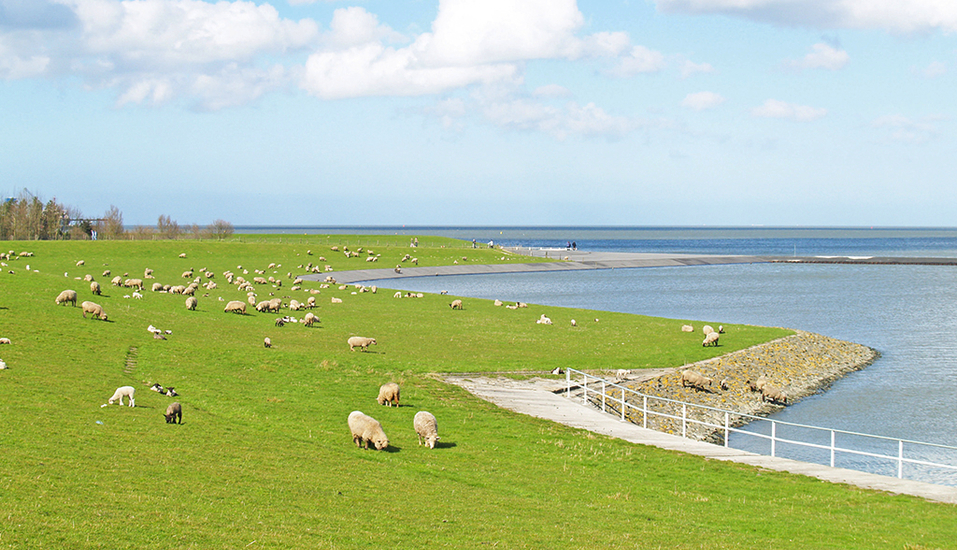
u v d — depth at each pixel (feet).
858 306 352.90
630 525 73.31
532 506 78.18
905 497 87.10
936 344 248.11
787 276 538.88
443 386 146.51
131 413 100.48
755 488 90.33
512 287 434.71
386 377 148.97
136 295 238.68
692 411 156.76
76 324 161.38
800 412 163.84
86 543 54.70
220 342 170.81
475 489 83.51
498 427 117.50
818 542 69.72
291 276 384.68
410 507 73.92
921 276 538.47
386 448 98.27
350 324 231.09
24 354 126.82
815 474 98.02
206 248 491.72
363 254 546.67
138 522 60.70
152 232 640.17
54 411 94.94
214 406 113.39
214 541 58.59
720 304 359.05
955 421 155.94
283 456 88.84
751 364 193.67
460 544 63.93
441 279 477.36
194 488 72.38
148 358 141.69
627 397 156.46
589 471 95.86
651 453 106.73
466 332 225.35
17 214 540.52
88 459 77.20
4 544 52.06
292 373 144.56
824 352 220.23
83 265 374.43
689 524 74.90
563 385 156.97
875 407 167.73
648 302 365.40
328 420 111.86
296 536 61.87
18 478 67.51
